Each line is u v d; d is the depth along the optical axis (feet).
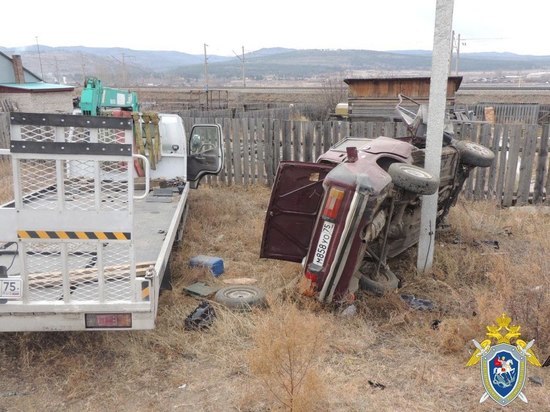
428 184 15.67
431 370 13.17
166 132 26.78
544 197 31.19
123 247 13.23
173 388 12.45
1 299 11.97
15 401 11.89
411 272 19.65
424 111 20.48
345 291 15.74
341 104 85.46
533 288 16.34
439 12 17.21
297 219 17.76
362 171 15.51
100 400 12.00
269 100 162.09
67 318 12.22
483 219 26.66
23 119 11.42
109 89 30.83
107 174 11.82
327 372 12.87
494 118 81.61
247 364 13.28
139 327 12.42
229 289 17.21
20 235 11.72
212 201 31.27
